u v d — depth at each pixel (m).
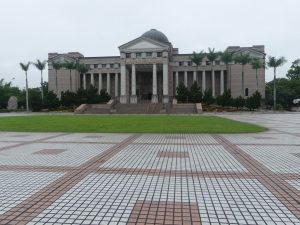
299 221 5.57
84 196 7.03
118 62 92.69
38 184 8.02
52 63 85.75
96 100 73.50
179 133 20.70
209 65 89.25
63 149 13.88
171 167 10.02
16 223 5.52
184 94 70.69
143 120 34.12
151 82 94.88
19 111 77.19
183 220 5.62
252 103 66.56
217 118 38.47
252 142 15.97
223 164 10.45
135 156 12.06
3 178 8.65
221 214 5.91
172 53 93.75
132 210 6.13
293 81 95.12
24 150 13.60
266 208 6.22
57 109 73.25
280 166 10.07
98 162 10.88
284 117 44.31
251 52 84.88
